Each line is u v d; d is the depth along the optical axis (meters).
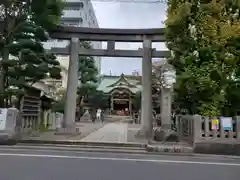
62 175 7.11
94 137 17.38
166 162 9.83
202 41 14.48
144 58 19.31
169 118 17.34
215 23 14.11
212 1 14.25
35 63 16.12
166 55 19.30
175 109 22.02
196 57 14.71
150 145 13.27
